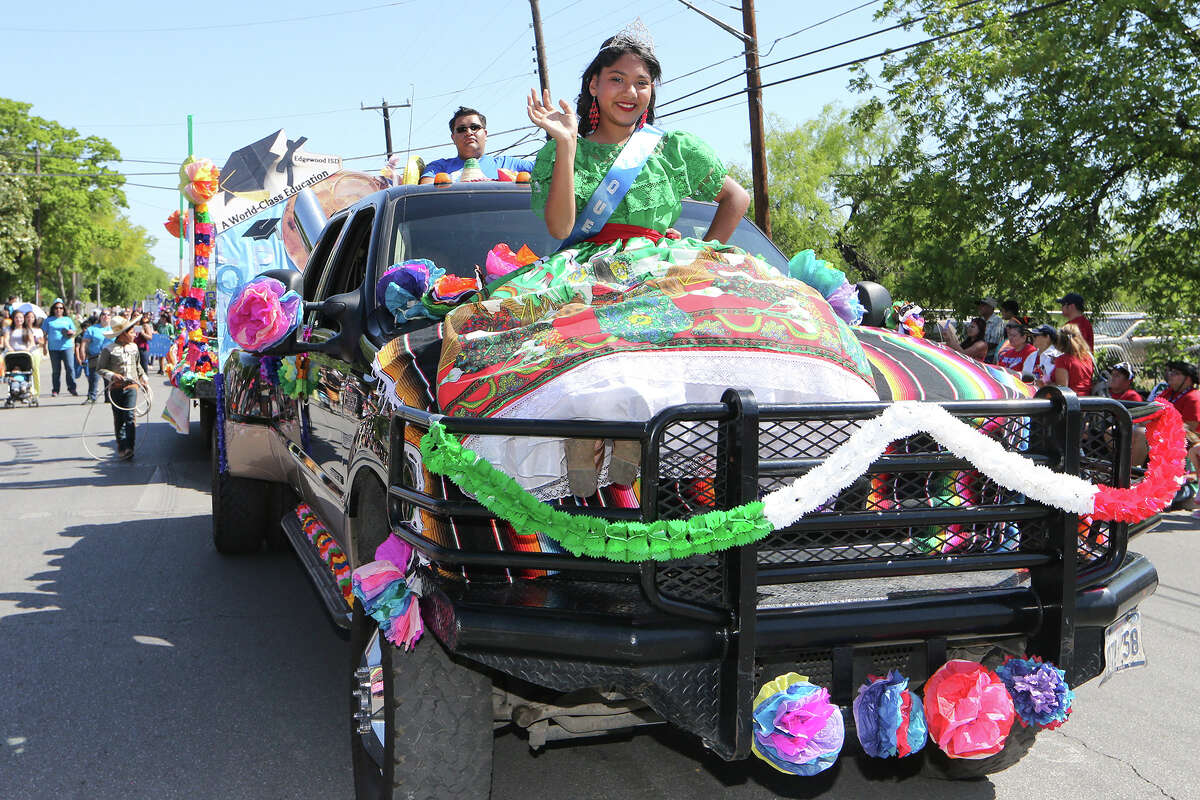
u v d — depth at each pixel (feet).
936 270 61.98
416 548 8.55
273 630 17.02
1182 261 59.36
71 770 11.77
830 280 11.60
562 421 7.64
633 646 7.63
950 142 63.00
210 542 23.49
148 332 69.67
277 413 17.01
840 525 8.14
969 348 37.35
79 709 13.60
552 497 8.18
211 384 30.07
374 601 8.58
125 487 31.45
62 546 23.12
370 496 10.90
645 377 8.04
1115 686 14.73
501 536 8.24
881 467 8.20
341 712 13.57
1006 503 8.71
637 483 8.34
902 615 8.32
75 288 281.33
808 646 8.09
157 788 11.35
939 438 8.04
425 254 12.10
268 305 11.71
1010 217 60.39
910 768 11.50
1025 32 59.41
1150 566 9.62
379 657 9.25
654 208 10.07
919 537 8.77
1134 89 54.29
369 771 9.57
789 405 7.75
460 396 8.48
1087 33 56.95
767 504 7.53
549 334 8.51
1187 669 15.44
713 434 8.16
